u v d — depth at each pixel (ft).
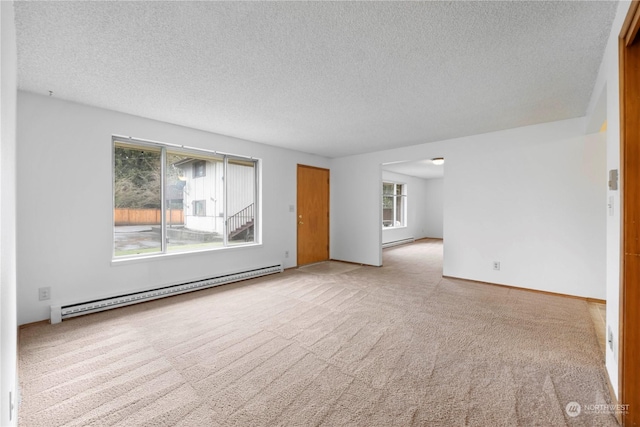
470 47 6.62
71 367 6.78
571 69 7.64
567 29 5.96
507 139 13.21
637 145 4.91
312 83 8.48
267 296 12.14
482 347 7.74
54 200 9.52
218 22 5.75
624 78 4.99
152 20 5.67
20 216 8.91
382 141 15.49
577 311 10.28
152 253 12.16
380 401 5.64
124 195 11.62
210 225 14.55
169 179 13.08
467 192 14.44
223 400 5.67
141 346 7.79
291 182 17.78
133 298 10.85
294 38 6.29
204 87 8.74
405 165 23.68
